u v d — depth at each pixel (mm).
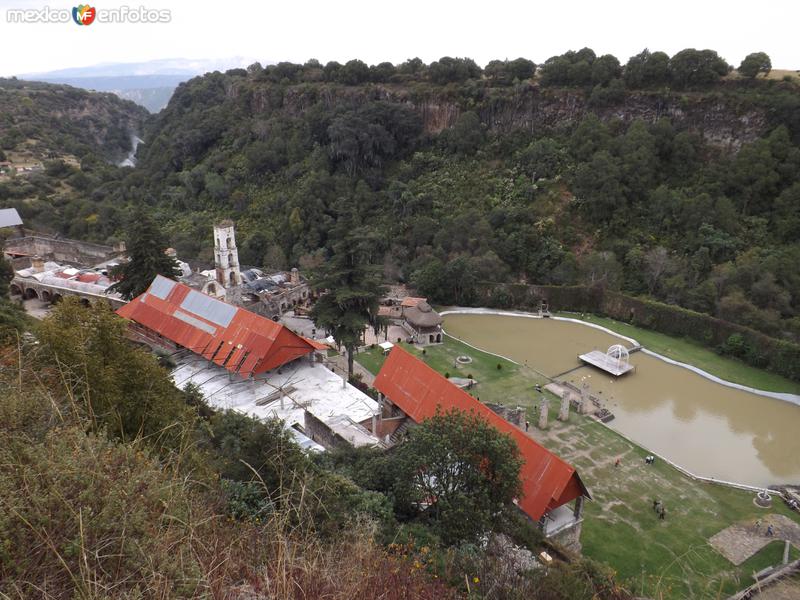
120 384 27422
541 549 31875
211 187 130250
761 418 64375
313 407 50406
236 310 59156
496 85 130750
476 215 105438
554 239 104000
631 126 111750
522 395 65750
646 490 48938
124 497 11273
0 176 144875
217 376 55469
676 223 101500
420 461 29562
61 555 9820
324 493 23797
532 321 92750
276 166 132250
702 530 43781
